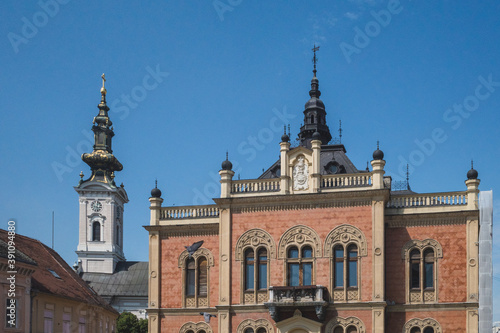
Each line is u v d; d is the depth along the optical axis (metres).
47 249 71.81
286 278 50.06
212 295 52.59
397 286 48.97
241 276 51.00
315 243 49.88
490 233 47.75
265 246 50.97
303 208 50.62
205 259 53.56
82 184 118.12
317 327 48.31
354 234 49.19
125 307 109.50
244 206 51.91
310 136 65.62
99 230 117.81
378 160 49.34
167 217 54.78
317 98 67.06
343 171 56.53
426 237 49.09
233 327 50.53
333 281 49.12
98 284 112.19
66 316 60.94
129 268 116.19
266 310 50.00
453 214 48.62
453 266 48.31
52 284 60.41
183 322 52.78
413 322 48.22
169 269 53.94
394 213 49.78
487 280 47.31
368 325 47.78
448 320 47.66
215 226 53.44
